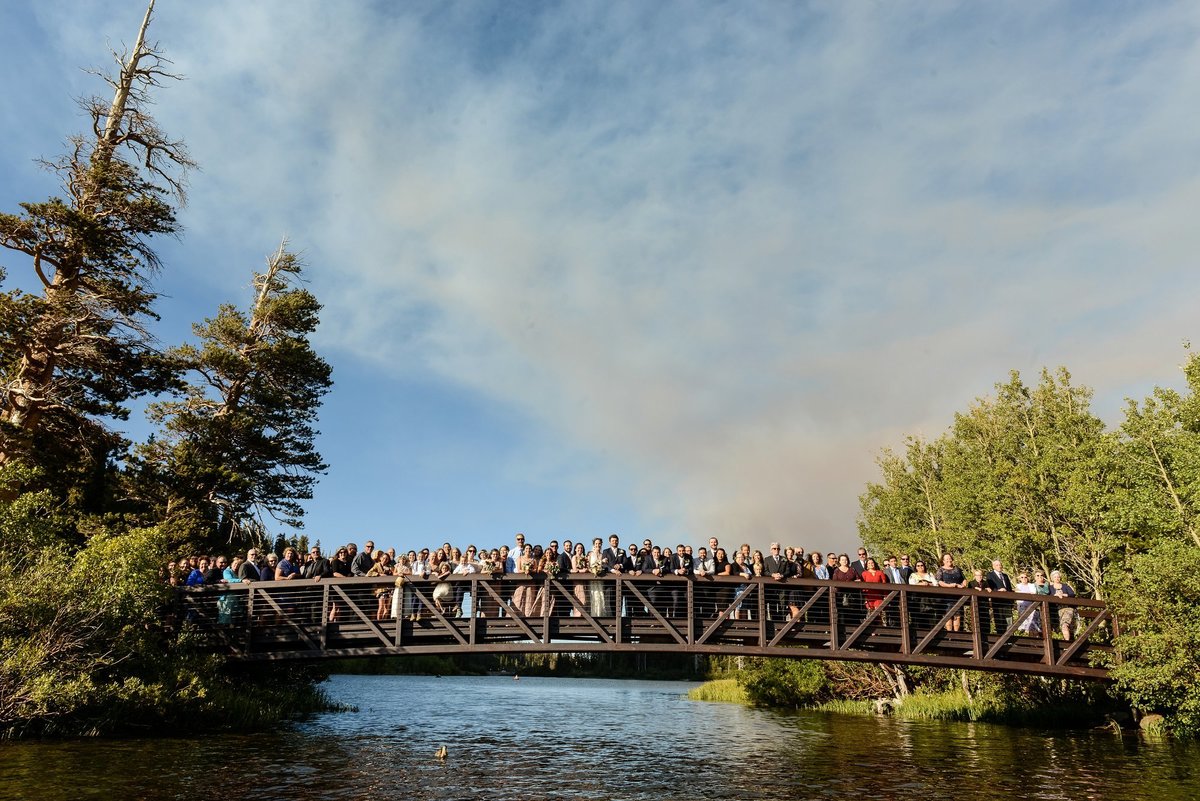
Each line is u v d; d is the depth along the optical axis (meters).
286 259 31.45
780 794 12.28
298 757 14.46
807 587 18.94
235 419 28.59
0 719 14.23
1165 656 17.31
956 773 14.30
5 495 21.55
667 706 33.81
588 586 18.64
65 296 22.36
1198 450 18.36
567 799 11.65
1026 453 26.45
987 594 18.78
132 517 24.73
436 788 12.12
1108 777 13.80
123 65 25.95
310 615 19.41
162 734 16.19
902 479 34.34
